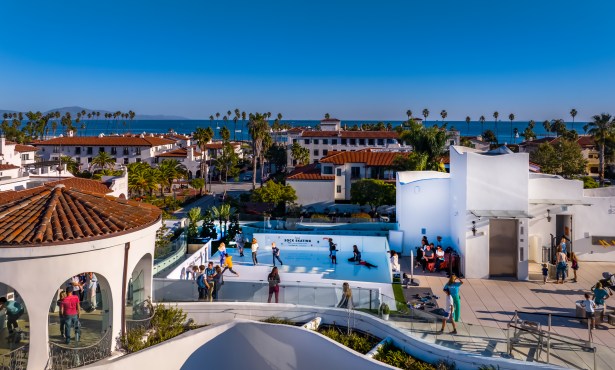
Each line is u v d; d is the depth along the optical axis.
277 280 19.50
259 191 58.12
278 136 178.50
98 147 99.12
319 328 18.53
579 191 25.41
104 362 14.48
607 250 25.58
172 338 16.52
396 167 58.38
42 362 13.71
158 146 104.12
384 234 32.59
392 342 17.20
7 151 74.50
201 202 75.94
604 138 93.56
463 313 18.75
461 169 24.77
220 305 19.03
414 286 22.39
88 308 18.20
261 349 17.80
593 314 16.52
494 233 23.53
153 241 17.64
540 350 14.73
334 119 126.81
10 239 13.32
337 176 65.12
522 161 23.47
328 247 32.06
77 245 13.75
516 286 22.11
